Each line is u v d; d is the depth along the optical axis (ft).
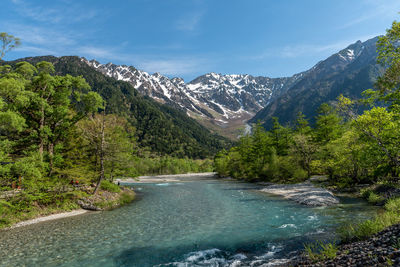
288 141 184.65
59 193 75.92
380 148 57.00
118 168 112.06
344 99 66.95
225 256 34.55
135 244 41.68
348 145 90.99
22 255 37.11
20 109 78.74
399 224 28.86
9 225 54.54
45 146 96.17
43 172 74.54
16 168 58.23
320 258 26.86
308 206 71.36
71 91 95.66
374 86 64.44
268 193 110.42
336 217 53.78
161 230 50.75
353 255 23.82
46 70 89.45
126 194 105.29
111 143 95.45
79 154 99.30
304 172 139.64
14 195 63.10
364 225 32.78
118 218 63.16
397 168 61.46
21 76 82.07
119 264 33.06
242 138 257.75
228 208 74.64
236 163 251.80
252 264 30.50
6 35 77.77
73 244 42.09
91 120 99.55
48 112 86.12
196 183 196.03
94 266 32.63
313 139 155.12
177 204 85.40
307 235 41.52
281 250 35.09
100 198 84.69
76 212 70.64
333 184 109.19
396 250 20.85
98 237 46.11
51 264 33.58
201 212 69.56
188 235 46.55
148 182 217.77
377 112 53.06
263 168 176.65
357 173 96.48
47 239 45.21
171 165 396.37
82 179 84.38
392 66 58.70
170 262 33.14
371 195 69.26
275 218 57.98
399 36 60.08
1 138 73.61
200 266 31.35
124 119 117.80
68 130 96.32
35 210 65.21
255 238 42.57
